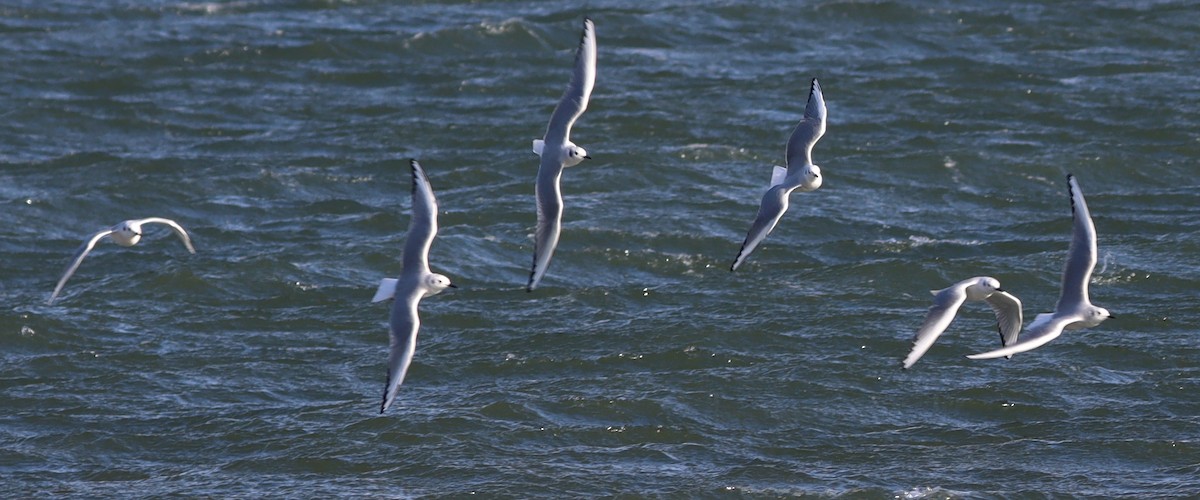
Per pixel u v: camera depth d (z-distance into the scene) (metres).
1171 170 36.81
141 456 23.28
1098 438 23.53
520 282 30.41
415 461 22.86
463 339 27.48
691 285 30.00
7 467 22.83
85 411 24.69
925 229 33.16
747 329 27.59
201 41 48.31
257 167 37.38
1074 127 39.53
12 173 37.44
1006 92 42.28
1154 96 41.81
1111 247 31.42
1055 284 29.97
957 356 26.47
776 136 39.19
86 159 38.31
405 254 17.45
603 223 32.78
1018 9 49.62
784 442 23.64
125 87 44.41
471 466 22.62
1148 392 25.12
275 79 45.09
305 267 30.94
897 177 36.34
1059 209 34.50
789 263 31.08
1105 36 47.09
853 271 30.30
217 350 27.25
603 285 30.33
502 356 26.66
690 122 39.94
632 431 23.88
